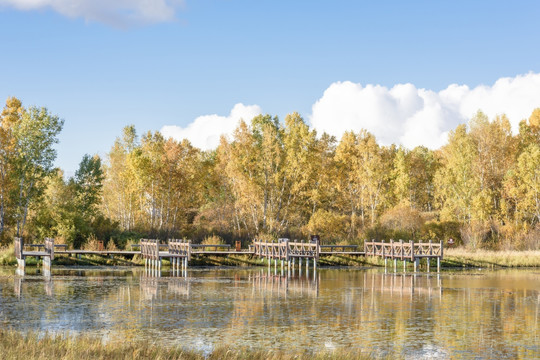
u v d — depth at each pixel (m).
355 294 28.28
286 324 20.23
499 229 62.91
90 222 54.78
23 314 21.31
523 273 41.31
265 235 53.12
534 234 59.19
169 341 17.23
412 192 86.94
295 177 66.44
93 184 60.06
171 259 45.25
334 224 66.12
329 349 16.52
